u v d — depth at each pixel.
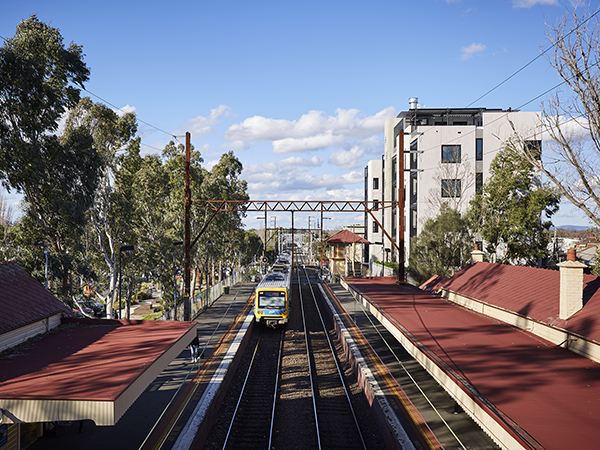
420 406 13.21
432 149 44.38
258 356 22.92
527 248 33.97
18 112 21.86
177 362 18.62
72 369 10.46
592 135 16.14
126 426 12.10
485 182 42.53
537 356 12.34
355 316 30.02
